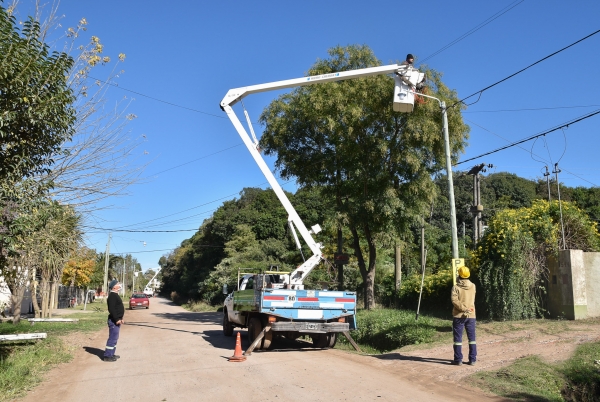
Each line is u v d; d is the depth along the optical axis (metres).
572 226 15.37
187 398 7.03
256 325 11.77
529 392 6.97
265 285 12.14
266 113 20.59
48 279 22.89
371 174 18.17
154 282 136.25
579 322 12.69
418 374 8.27
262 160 13.96
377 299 24.08
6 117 8.41
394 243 19.42
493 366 8.50
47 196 9.37
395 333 12.77
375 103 17.64
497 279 14.39
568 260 13.55
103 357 10.75
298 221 13.52
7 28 8.32
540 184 52.41
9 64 8.27
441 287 19.45
